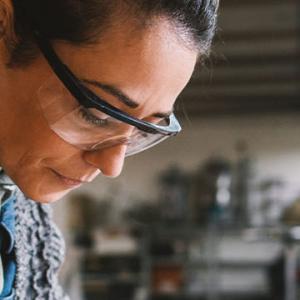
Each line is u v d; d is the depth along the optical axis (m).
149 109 0.70
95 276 6.91
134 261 7.01
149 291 7.04
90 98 0.67
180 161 7.69
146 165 7.70
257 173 7.59
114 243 6.95
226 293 7.49
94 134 0.71
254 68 6.73
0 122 0.71
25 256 0.88
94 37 0.64
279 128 7.66
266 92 7.25
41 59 0.67
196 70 0.81
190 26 0.68
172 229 7.09
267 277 7.46
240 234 7.20
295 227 7.04
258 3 5.59
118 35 0.64
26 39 0.66
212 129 7.74
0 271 0.82
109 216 7.46
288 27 6.05
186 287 7.23
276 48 6.43
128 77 0.66
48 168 0.74
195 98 7.02
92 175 0.76
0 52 0.69
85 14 0.64
